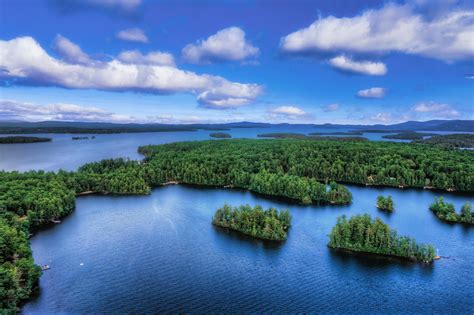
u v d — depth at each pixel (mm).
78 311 156500
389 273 192125
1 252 176250
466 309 162875
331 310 160875
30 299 163750
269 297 170375
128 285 177875
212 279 185250
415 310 161750
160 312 157375
